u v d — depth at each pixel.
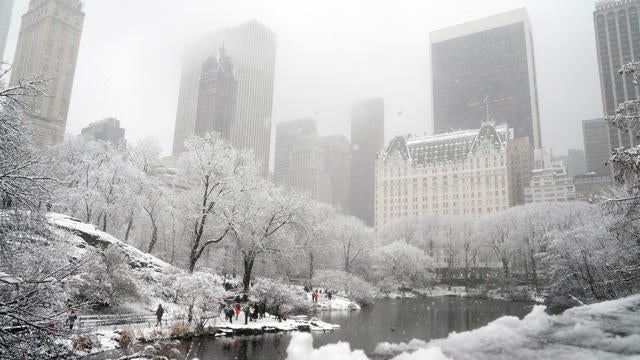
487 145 198.38
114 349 23.20
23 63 168.75
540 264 59.03
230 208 46.47
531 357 8.84
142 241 67.88
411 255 96.62
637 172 18.72
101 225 61.34
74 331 13.88
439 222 129.25
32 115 13.69
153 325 29.84
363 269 96.06
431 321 45.19
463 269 144.25
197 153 47.38
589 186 198.38
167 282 40.12
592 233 35.00
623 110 19.16
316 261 79.56
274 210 49.22
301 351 9.66
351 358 9.43
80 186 48.69
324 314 49.66
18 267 13.35
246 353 25.23
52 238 15.23
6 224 12.69
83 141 61.12
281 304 41.69
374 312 54.34
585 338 10.00
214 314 36.03
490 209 192.00
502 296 87.31
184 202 49.47
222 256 59.91
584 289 36.75
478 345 9.91
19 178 12.52
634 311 12.42
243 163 52.34
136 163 62.09
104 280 31.02
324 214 94.06
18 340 11.95
